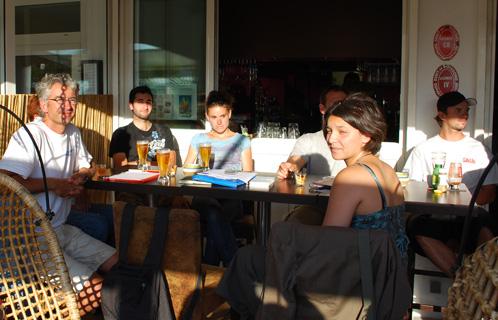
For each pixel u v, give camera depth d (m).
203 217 3.11
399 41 4.87
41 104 2.65
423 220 2.74
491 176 3.30
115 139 3.92
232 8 5.32
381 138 2.08
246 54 5.32
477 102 3.61
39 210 1.83
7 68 4.80
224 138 3.64
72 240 2.65
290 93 5.63
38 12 4.70
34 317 1.84
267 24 5.24
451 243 2.79
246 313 1.95
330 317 1.67
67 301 1.83
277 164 4.27
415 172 3.41
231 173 2.83
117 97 4.50
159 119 4.53
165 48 4.46
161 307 2.08
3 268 1.92
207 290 2.30
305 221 2.73
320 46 5.11
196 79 4.40
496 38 3.95
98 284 2.42
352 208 1.93
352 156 2.10
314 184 2.55
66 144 2.73
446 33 3.70
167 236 2.08
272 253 1.69
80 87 4.64
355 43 5.01
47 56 4.71
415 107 3.78
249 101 5.46
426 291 3.22
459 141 3.35
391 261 1.64
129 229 2.12
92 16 4.54
